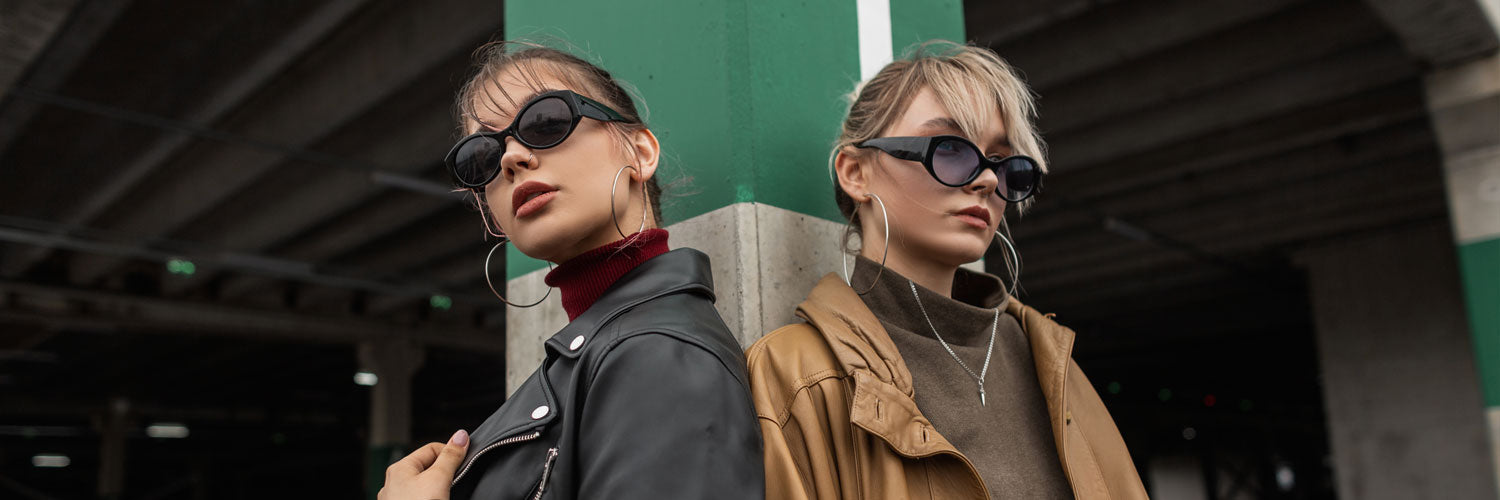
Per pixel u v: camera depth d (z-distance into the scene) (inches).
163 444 1074.1
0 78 177.8
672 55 62.3
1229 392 1039.0
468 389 862.5
